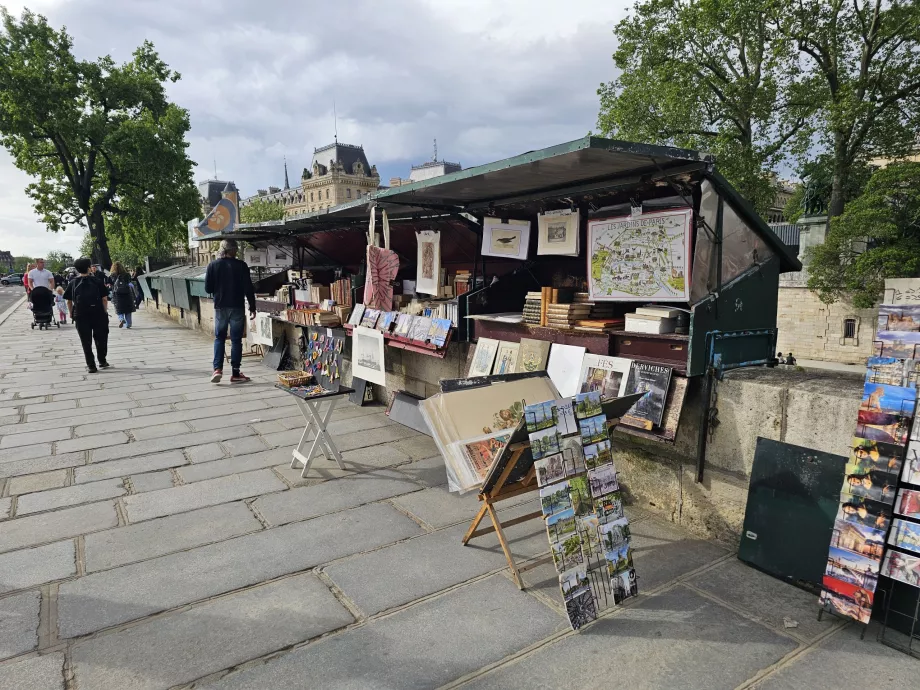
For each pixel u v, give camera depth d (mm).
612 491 2637
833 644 2297
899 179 18766
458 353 5336
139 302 24344
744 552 2951
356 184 112375
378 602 2633
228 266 7699
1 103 34250
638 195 3752
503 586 2775
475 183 3906
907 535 2238
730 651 2258
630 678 2105
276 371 8859
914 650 2230
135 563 3010
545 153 2916
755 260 3398
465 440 3055
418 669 2162
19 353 11047
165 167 38719
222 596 2689
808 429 2729
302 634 2387
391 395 6582
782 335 29094
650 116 25500
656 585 2764
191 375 8570
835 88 24141
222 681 2098
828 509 2615
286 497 3912
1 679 2100
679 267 3293
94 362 8773
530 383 3434
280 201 125125
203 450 4945
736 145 23156
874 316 25438
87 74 36688
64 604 2615
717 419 3170
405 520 3541
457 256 6340
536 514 3113
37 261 15992
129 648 2291
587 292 4426
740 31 23141
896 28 21922
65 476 4320
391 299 6109
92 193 41812
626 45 25562
